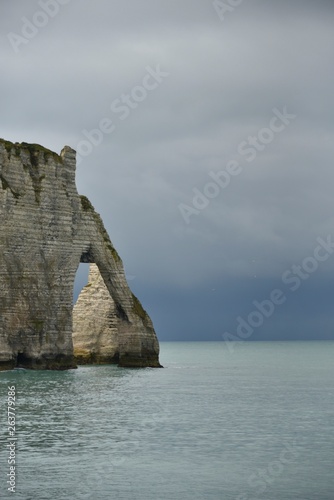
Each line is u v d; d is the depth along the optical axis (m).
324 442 58.22
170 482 46.94
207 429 63.34
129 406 75.69
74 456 52.22
